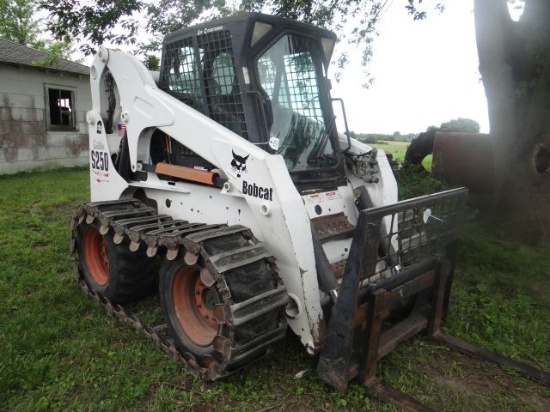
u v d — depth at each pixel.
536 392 2.96
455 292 4.33
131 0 6.98
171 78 3.70
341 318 2.67
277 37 3.24
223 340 2.71
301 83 3.53
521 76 6.19
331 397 2.78
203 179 3.26
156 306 3.95
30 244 5.46
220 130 3.07
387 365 3.14
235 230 2.92
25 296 4.07
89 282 4.02
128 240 3.57
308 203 3.25
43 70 11.47
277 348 3.26
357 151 3.83
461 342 3.44
